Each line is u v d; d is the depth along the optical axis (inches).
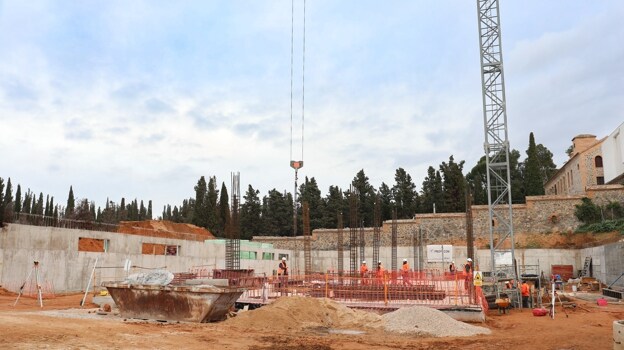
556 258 1825.8
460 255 1868.8
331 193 3056.1
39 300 908.0
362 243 1691.7
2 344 438.6
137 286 749.3
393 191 3267.7
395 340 631.8
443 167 3034.0
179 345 511.2
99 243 1396.4
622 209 1861.5
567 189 2770.7
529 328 751.7
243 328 691.4
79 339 494.0
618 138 2143.2
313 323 745.6
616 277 1422.2
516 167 3292.3
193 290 729.0
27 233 1082.1
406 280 1028.5
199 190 2974.9
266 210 3201.3
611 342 548.1
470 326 730.8
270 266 1978.3
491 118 1432.1
